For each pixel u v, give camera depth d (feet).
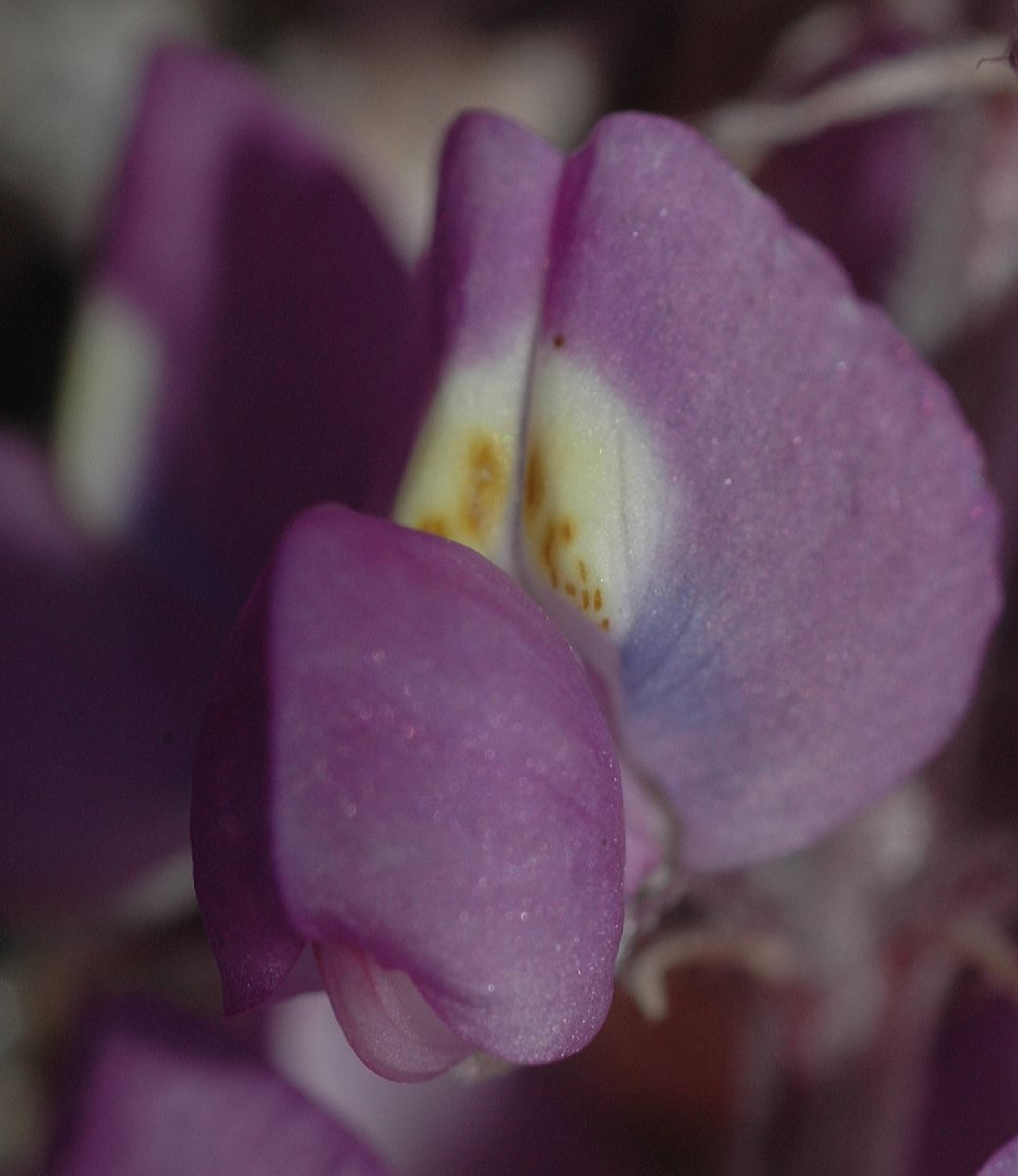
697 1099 0.33
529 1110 0.32
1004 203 0.29
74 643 0.30
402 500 0.25
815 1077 0.29
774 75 0.37
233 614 0.30
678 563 0.25
